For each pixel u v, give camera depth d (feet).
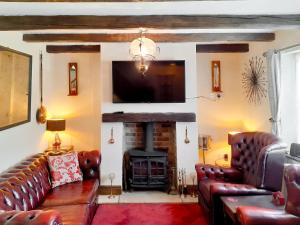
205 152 17.47
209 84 17.28
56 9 9.47
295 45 11.50
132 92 14.99
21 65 12.44
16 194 8.45
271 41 13.76
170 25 10.18
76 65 16.98
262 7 9.42
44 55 15.79
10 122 11.29
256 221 7.09
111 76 15.26
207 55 17.20
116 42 14.40
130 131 16.31
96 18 10.12
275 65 12.46
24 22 10.04
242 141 12.96
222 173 12.72
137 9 9.46
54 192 11.14
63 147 16.47
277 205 9.34
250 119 16.08
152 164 15.25
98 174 13.23
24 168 10.80
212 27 10.24
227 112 17.34
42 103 15.40
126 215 12.28
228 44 16.26
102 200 14.19
